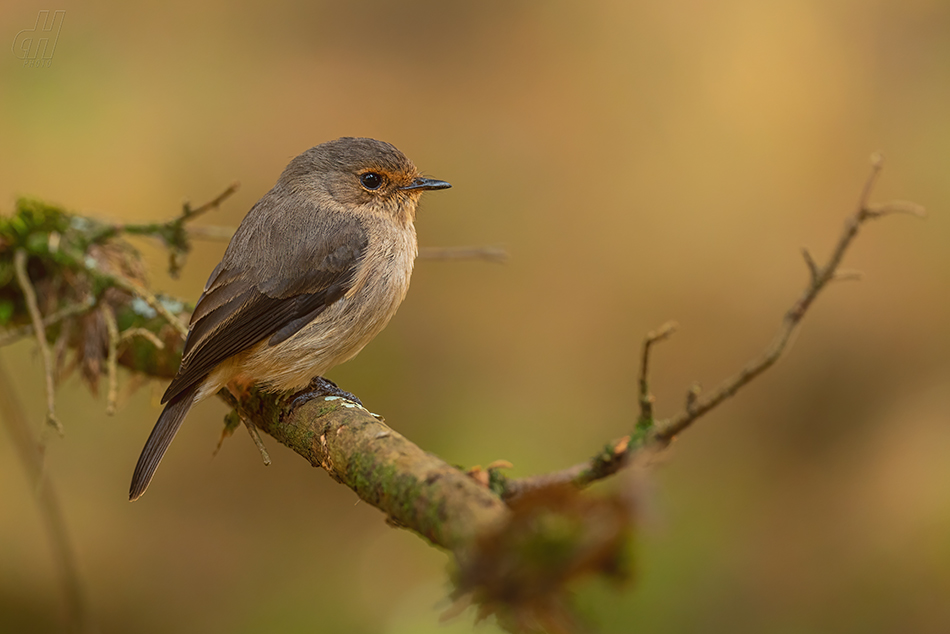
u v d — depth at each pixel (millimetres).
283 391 6488
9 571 10539
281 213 7246
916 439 11891
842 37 13773
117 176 12188
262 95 13734
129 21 13047
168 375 7684
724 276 13039
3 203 11602
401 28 14844
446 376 12164
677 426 4961
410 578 10609
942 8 13656
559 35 14531
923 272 12961
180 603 10602
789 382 12617
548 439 11703
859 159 13328
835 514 11367
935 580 10297
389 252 7312
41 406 10859
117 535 11070
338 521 11516
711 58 13891
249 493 11805
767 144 13461
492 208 13406
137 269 8086
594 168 13641
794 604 10070
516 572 3023
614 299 12969
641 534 3070
